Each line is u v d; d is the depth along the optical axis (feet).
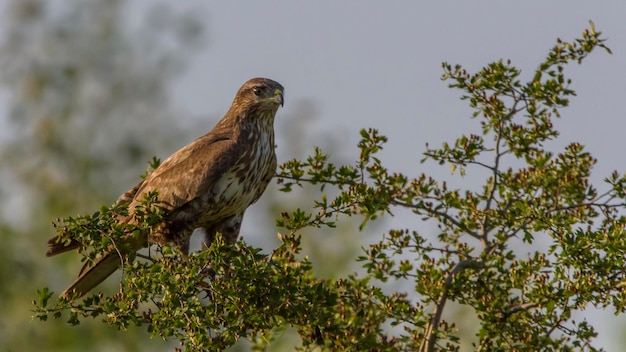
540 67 41.93
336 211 39.91
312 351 38.78
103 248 38.78
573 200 40.70
